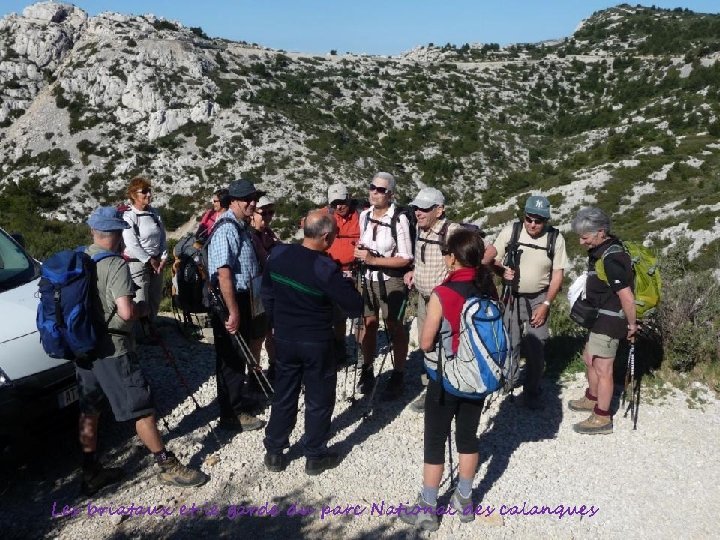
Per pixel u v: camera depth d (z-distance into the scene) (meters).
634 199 48.81
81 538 3.38
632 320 4.09
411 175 81.06
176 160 73.88
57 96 83.94
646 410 4.72
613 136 83.50
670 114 90.88
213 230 4.24
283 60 110.06
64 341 3.46
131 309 3.52
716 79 99.94
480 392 3.25
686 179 51.25
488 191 73.38
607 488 3.85
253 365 4.49
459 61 137.12
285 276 3.72
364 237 4.68
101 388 3.66
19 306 4.32
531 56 144.62
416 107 101.50
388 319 4.77
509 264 4.60
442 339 3.28
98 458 4.15
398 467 4.08
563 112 108.75
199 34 113.38
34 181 68.12
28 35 92.62
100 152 75.38
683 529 3.49
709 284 5.76
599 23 165.00
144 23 99.81
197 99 82.69
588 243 4.22
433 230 4.38
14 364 3.82
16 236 5.30
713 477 3.94
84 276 3.46
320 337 3.79
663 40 135.75
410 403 4.95
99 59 87.31
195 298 5.25
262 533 3.43
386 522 3.54
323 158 77.19
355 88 106.50
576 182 55.38
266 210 5.14
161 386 5.22
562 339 5.91
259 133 79.38
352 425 4.63
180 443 4.33
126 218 5.41
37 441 3.91
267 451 4.00
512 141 93.75
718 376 5.05
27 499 3.74
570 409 4.80
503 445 4.35
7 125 81.81
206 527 3.47
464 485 3.51
